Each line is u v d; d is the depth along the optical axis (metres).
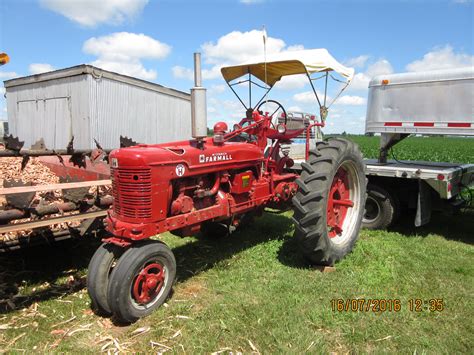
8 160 4.77
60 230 3.37
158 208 2.98
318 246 3.67
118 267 2.77
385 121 5.98
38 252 4.14
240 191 3.88
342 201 4.21
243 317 2.90
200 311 3.01
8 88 11.52
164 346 2.56
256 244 4.66
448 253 4.43
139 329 2.73
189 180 3.38
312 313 2.95
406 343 2.62
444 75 5.34
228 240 4.83
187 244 4.69
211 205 3.66
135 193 2.88
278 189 4.43
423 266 3.97
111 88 9.79
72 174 4.35
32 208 3.08
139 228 2.87
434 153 18.09
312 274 3.72
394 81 5.82
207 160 3.44
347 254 4.22
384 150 6.31
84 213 3.38
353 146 4.16
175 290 3.40
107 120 9.75
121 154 2.94
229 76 5.18
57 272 3.78
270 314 2.94
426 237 5.14
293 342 2.59
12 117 11.67
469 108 5.17
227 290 3.37
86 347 2.56
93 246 4.45
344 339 2.67
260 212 4.57
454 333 2.74
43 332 2.73
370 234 5.25
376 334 2.72
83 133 9.51
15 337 2.66
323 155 3.85
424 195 5.07
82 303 3.15
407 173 5.01
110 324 2.86
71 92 9.62
